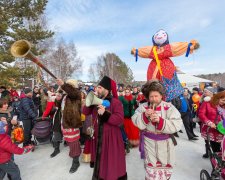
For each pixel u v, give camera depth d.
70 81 4.92
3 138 3.58
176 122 2.83
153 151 2.96
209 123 4.08
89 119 4.89
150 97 2.95
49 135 6.01
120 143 3.55
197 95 9.26
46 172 4.67
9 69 12.33
